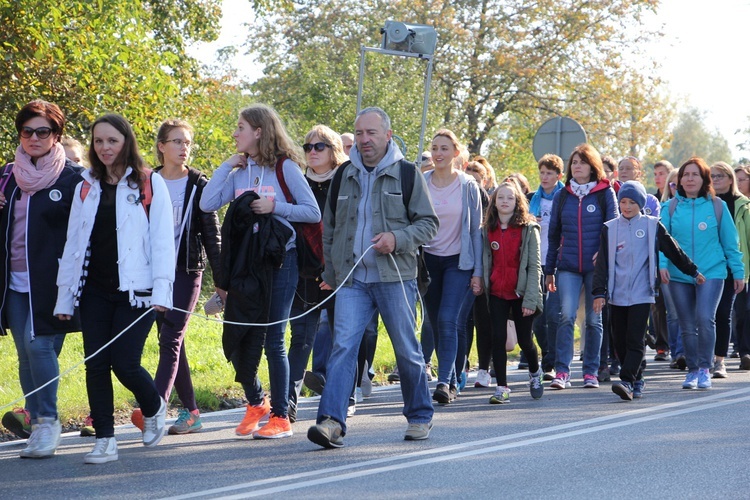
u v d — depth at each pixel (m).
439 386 10.88
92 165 7.67
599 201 12.26
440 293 11.05
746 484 6.65
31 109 7.93
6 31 17.55
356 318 8.07
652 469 7.12
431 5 42.16
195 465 7.48
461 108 43.84
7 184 8.00
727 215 12.65
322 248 8.88
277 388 8.71
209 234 8.98
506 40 43.12
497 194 11.18
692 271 11.65
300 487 6.60
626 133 43.22
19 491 6.70
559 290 12.45
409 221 8.07
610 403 10.80
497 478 6.84
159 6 26.56
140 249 7.60
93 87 19.12
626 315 11.38
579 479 6.81
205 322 17.98
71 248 7.61
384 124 8.06
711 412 9.93
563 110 43.69
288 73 40.53
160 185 7.73
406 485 6.62
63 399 10.48
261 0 28.20
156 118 20.36
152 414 8.05
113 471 7.31
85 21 18.28
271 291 8.50
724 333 13.32
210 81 28.34
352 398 10.27
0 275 8.03
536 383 11.33
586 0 42.41
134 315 7.67
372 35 42.22
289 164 8.66
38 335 7.91
